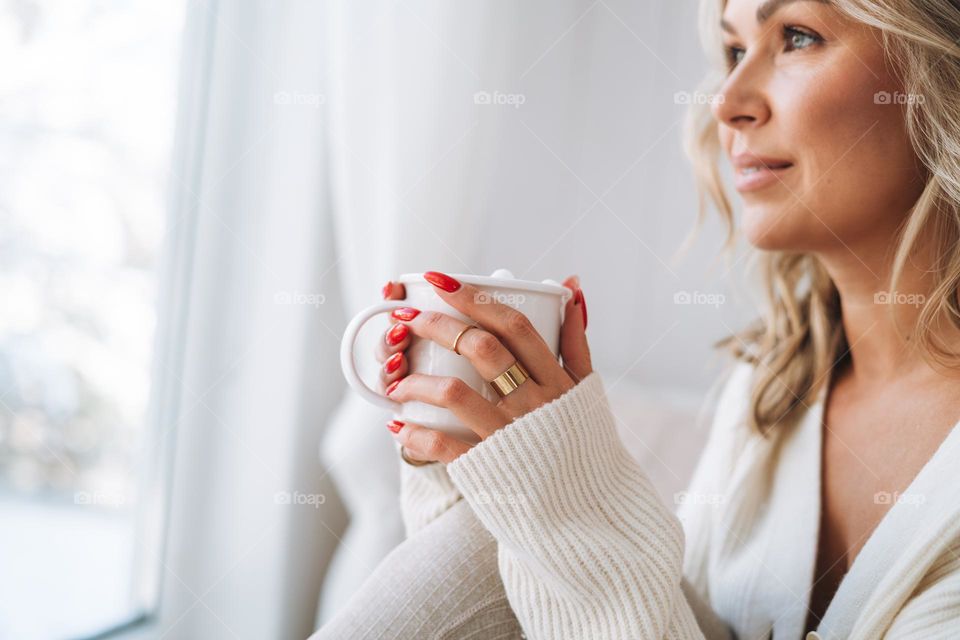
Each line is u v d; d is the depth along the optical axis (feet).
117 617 4.01
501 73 4.83
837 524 2.57
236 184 4.24
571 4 6.06
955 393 2.29
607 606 1.77
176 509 4.16
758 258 3.29
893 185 2.51
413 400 1.78
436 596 2.00
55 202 3.44
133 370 3.95
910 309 2.43
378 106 4.26
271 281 4.37
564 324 2.02
